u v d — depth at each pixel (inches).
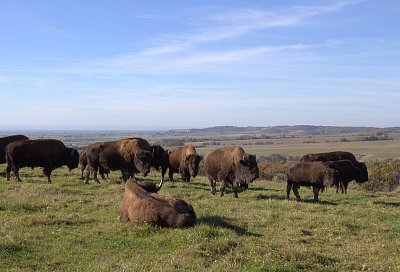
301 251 368.5
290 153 2800.2
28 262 334.0
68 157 861.2
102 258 350.9
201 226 420.2
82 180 832.3
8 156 795.4
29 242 381.4
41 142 812.6
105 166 804.6
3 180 796.6
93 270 316.8
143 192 472.4
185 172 869.2
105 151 798.5
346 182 844.0
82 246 381.7
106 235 415.2
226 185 727.1
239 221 494.0
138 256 354.3
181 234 402.6
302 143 4082.2
